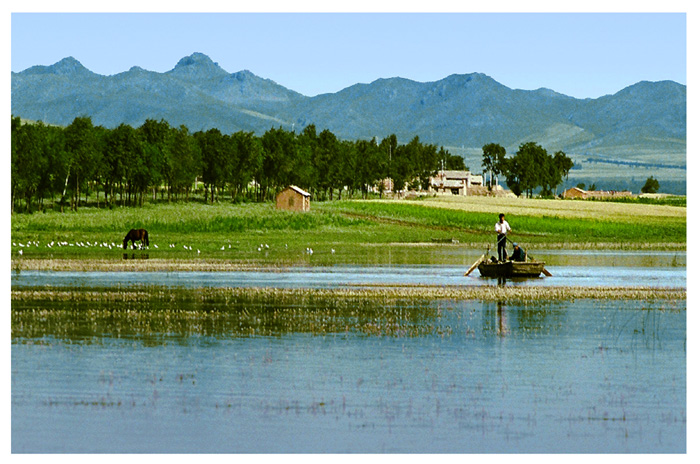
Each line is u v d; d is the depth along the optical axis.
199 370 36.25
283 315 51.03
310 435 28.20
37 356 38.62
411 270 86.62
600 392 33.34
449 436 28.19
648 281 76.00
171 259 99.06
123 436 28.03
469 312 53.00
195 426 29.06
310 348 40.91
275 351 40.12
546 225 191.25
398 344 42.12
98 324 47.09
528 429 28.94
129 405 31.20
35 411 30.48
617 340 43.75
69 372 35.75
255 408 31.02
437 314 52.00
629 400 32.34
